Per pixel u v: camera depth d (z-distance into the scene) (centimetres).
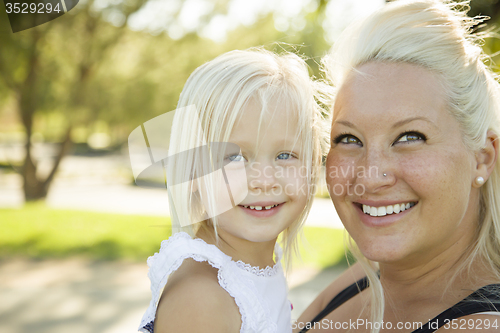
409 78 113
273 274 141
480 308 105
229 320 114
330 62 143
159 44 1077
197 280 115
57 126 1347
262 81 133
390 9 126
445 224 112
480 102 115
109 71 1107
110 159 2475
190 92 139
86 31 1055
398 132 112
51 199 1351
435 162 109
